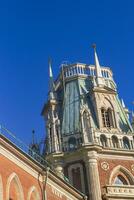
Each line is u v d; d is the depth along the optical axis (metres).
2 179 32.19
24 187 35.00
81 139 53.97
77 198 44.84
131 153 54.25
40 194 37.34
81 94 60.03
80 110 55.75
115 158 53.41
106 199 49.38
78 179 51.34
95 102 58.28
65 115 58.47
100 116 57.00
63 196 41.75
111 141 54.78
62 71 63.28
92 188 49.75
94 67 63.66
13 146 33.69
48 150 54.16
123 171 53.16
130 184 52.59
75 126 56.12
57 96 62.12
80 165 52.03
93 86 59.38
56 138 54.41
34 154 39.22
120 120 58.66
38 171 37.62
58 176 40.44
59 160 52.84
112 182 51.66
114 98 60.34
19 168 34.84
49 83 63.50
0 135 32.00
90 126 54.22
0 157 32.50
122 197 50.03
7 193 32.47
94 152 52.06
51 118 56.31
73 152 52.66
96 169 51.25
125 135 56.19
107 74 63.22
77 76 62.31
